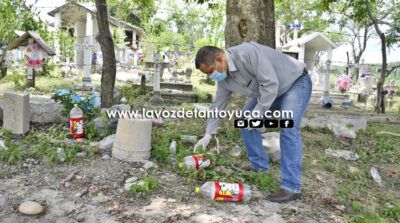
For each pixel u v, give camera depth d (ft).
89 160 11.25
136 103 23.39
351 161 14.03
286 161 9.11
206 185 9.09
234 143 14.20
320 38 40.29
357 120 18.76
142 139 11.38
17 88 22.79
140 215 7.81
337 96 30.81
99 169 10.50
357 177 12.14
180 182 9.95
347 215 8.59
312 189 10.46
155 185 9.34
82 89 23.57
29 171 10.05
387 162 14.40
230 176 10.55
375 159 14.52
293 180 9.09
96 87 26.68
